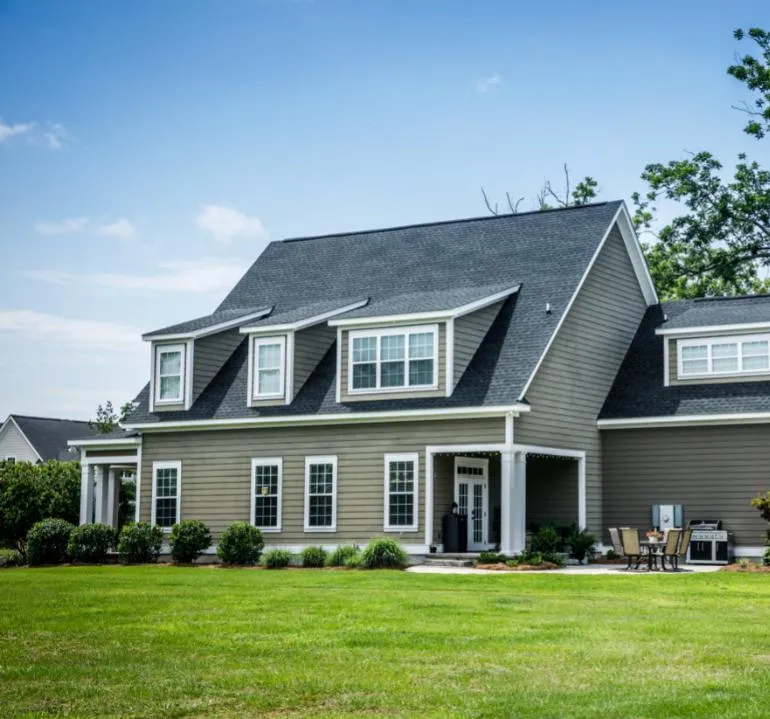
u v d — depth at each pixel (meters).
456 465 31.91
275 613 17.45
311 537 32.44
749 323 32.28
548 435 31.14
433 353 30.94
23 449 68.75
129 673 12.25
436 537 30.70
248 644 14.21
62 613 17.62
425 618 16.83
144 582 23.97
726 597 20.09
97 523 35.72
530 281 33.53
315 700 10.88
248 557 31.44
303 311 35.38
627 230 35.88
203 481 34.72
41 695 11.16
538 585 22.50
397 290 35.75
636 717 9.97
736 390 32.19
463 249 36.31
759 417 30.75
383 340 31.84
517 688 11.31
